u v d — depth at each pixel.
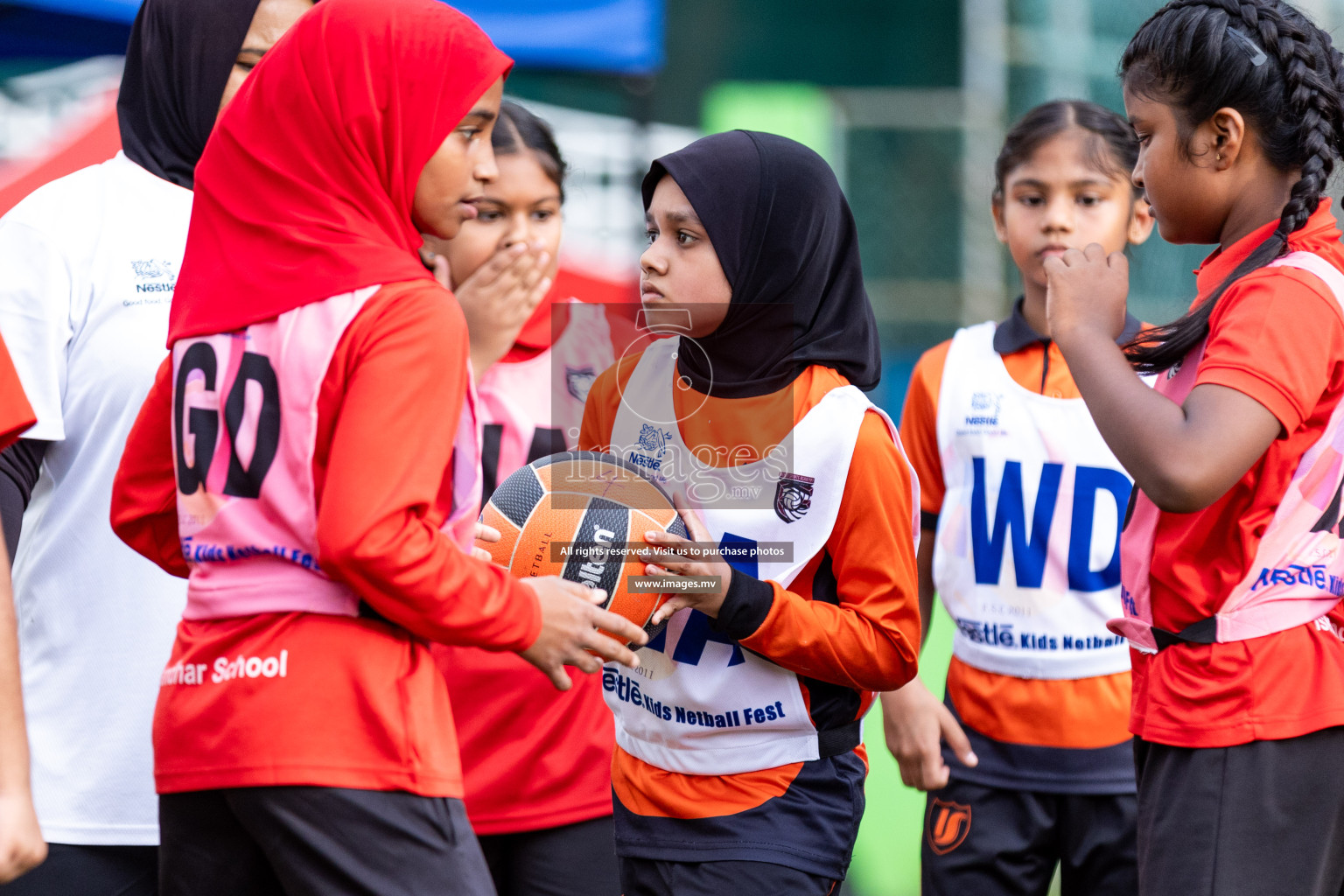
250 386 7.34
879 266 27.86
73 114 19.80
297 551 7.21
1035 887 12.02
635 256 22.30
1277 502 8.08
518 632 7.32
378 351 7.09
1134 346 8.99
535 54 22.81
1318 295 7.98
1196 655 8.23
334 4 7.58
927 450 12.91
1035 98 28.02
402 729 7.17
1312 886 8.00
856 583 8.98
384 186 7.63
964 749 11.54
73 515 9.49
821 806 9.06
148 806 9.37
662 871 9.12
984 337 12.94
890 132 27.94
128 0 20.08
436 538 7.09
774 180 9.37
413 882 7.09
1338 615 8.33
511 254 10.55
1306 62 8.39
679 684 9.01
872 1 34.28
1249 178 8.48
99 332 9.58
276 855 7.12
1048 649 11.91
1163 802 8.37
